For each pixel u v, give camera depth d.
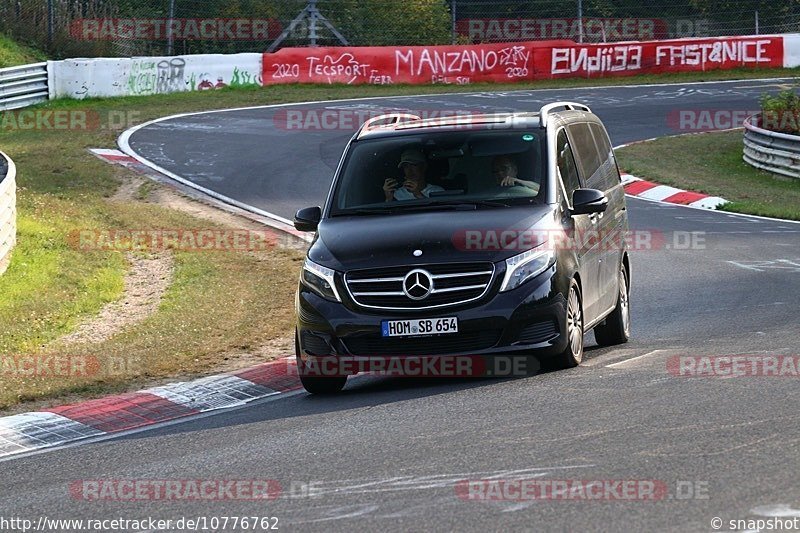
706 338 31.03
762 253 48.34
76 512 17.97
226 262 48.94
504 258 25.41
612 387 23.83
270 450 20.95
